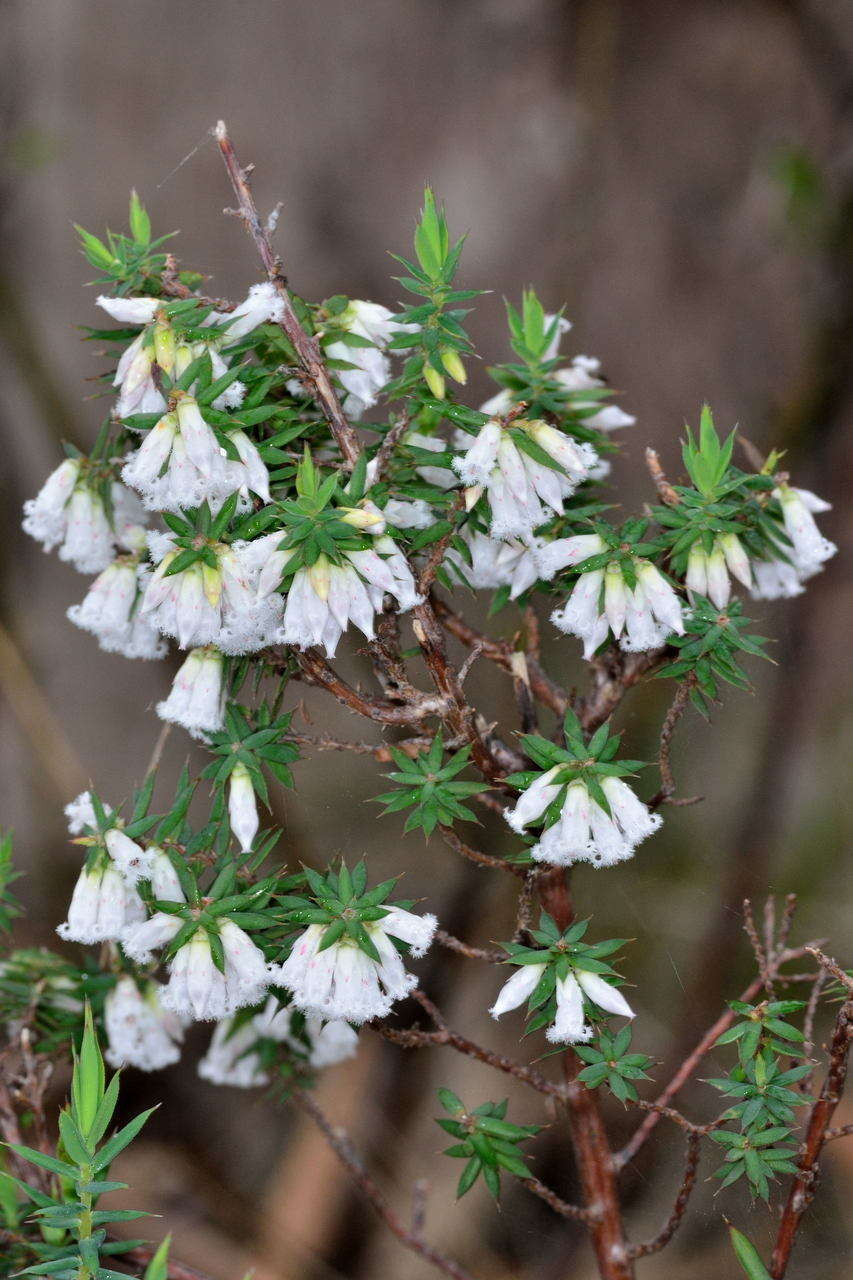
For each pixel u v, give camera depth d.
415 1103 0.73
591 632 0.44
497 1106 0.46
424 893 0.77
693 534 0.44
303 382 0.45
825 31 0.79
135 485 0.43
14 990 0.48
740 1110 0.45
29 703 0.78
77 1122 0.43
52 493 0.46
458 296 0.44
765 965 0.46
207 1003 0.44
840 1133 0.45
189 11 0.81
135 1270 0.48
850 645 0.78
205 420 0.43
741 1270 0.58
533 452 0.44
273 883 0.44
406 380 0.45
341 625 0.43
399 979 0.44
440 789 0.44
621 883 0.79
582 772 0.43
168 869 0.45
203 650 0.45
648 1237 0.60
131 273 0.45
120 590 0.46
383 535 0.43
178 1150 0.73
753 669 0.80
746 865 0.77
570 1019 0.44
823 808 0.78
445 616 0.47
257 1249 0.69
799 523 0.46
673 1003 0.74
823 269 0.80
